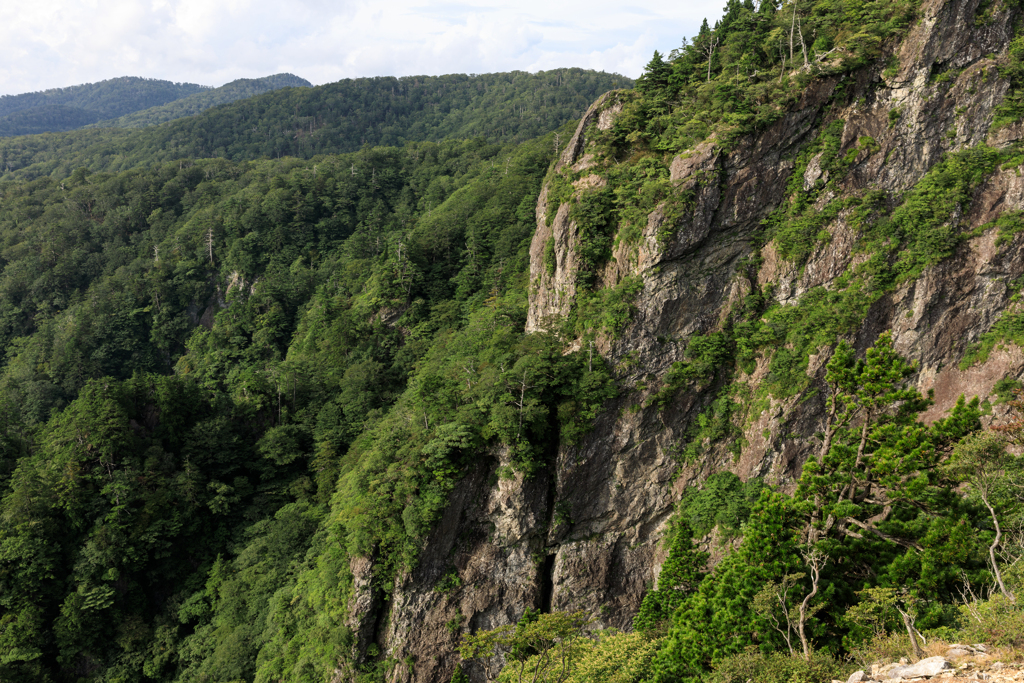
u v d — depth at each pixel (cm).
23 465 8275
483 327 9306
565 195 7850
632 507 7156
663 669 3750
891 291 6500
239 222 14562
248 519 9262
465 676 6569
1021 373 5969
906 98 6688
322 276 13700
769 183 6975
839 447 3794
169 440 9406
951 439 3597
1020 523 3328
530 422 7019
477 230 11931
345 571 6862
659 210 6994
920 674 2025
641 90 8100
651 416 7112
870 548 3572
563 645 3753
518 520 6938
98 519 7956
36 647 7144
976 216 6400
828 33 7212
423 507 6619
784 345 6738
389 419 8512
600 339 7200
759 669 2806
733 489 6762
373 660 6600
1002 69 6488
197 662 7431
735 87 7125
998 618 2459
